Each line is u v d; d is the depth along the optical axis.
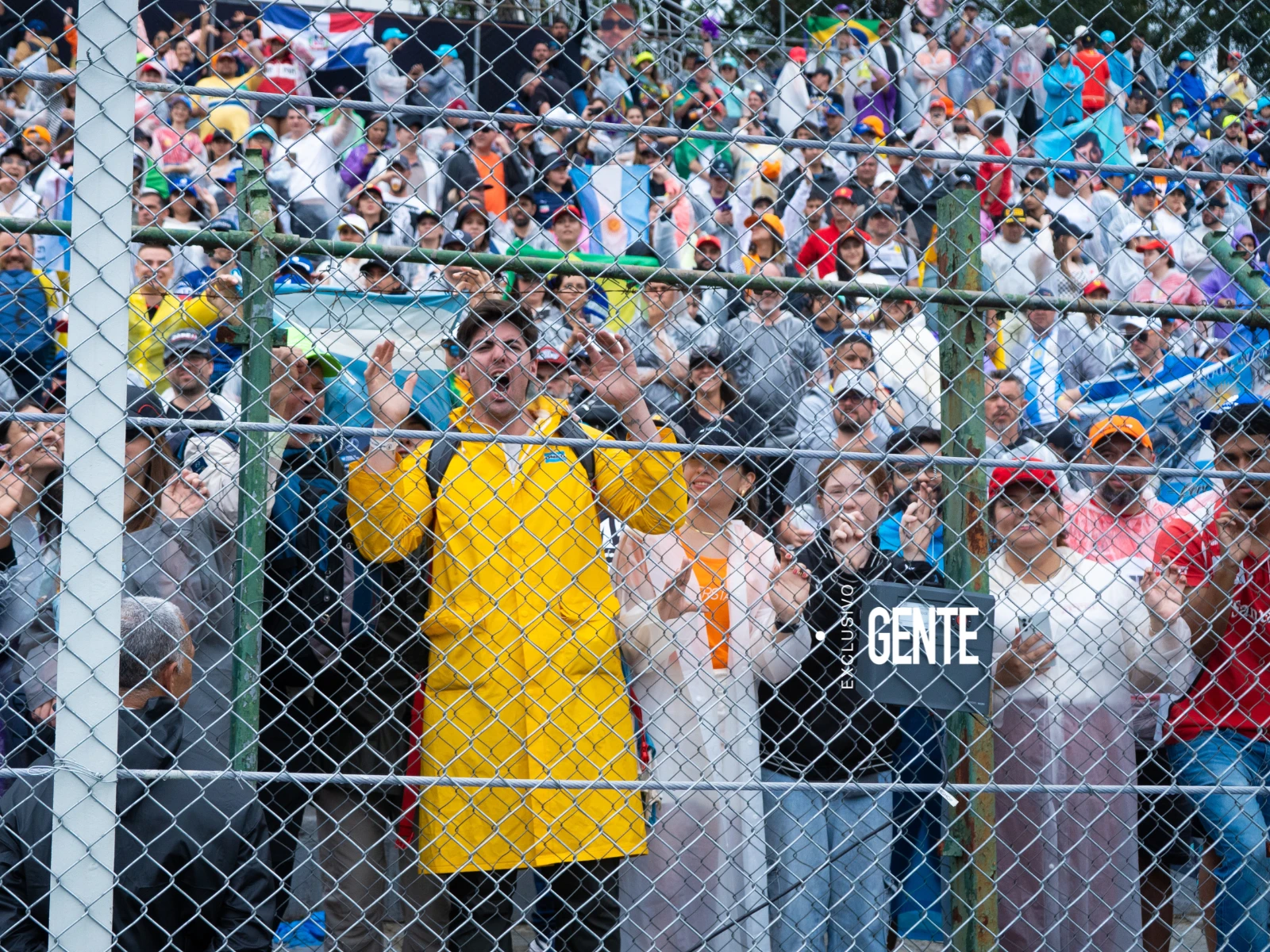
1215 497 8.99
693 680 8.17
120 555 5.95
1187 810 9.30
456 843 7.30
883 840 8.45
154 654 6.79
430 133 15.59
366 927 8.42
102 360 5.97
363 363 9.05
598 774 7.48
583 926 7.45
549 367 9.44
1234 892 8.53
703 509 8.52
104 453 5.95
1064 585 8.87
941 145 8.50
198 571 8.20
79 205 5.96
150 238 7.12
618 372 7.77
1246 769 8.59
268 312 7.29
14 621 7.78
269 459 7.92
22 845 6.64
